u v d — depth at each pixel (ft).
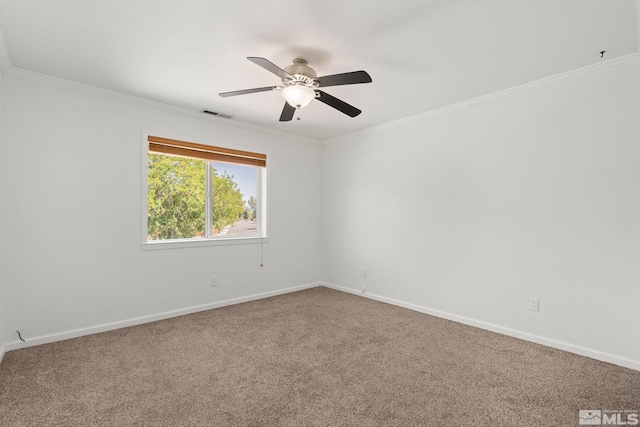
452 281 11.14
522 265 9.47
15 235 8.54
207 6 5.84
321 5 5.79
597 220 8.16
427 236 11.89
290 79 7.16
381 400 6.33
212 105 11.14
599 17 6.13
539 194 9.13
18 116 8.55
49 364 7.73
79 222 9.52
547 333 8.97
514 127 9.61
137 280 10.62
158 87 9.61
